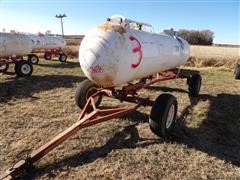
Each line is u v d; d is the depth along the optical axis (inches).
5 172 132.1
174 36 286.4
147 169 144.8
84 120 164.1
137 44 174.4
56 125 201.2
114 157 155.7
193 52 1020.5
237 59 716.7
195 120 224.8
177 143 176.9
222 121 227.5
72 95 290.8
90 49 161.5
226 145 180.7
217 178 140.4
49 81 372.2
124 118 217.0
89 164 147.6
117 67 161.9
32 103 256.7
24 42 410.9
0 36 375.9
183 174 142.1
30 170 138.9
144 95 306.0
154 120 174.7
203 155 163.2
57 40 727.1
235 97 319.0
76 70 496.1
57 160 150.3
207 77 464.1
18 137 178.9
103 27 166.4
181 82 389.4
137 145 171.5
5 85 338.3
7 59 407.2
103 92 202.4
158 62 215.0
